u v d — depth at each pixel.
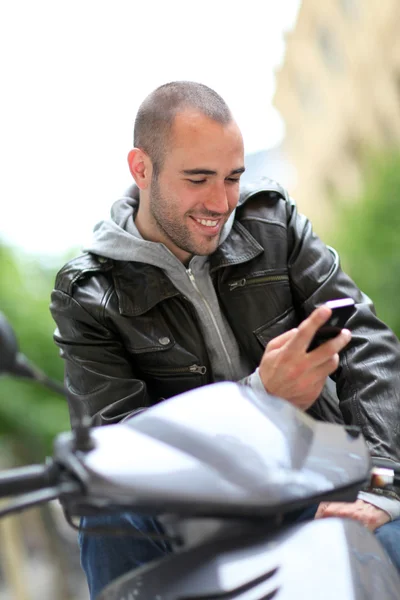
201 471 2.30
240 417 2.55
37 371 2.36
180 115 4.04
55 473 2.36
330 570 2.37
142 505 2.23
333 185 59.44
